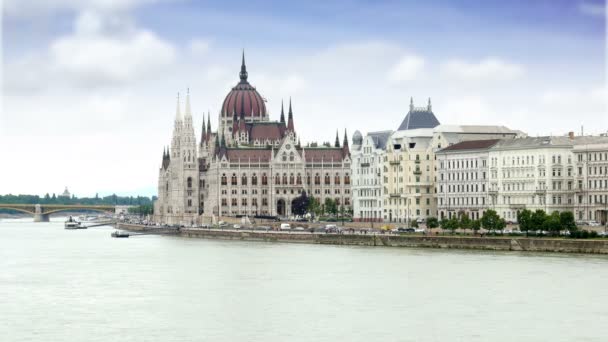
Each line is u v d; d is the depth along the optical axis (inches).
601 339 7406.5
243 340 7480.3
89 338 7573.8
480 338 7465.6
